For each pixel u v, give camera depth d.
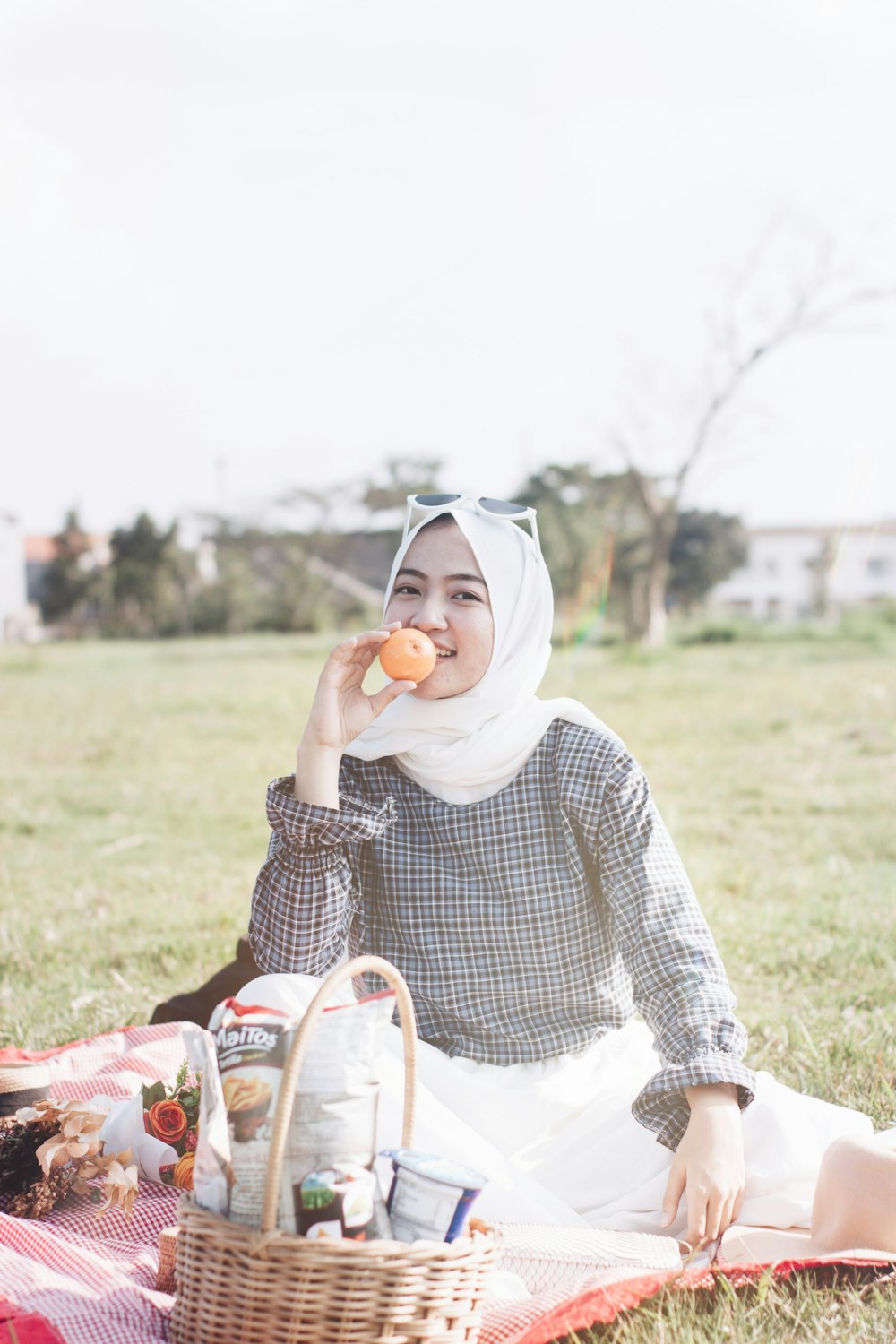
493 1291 2.01
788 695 13.74
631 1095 2.46
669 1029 2.31
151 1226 2.43
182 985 4.36
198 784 9.44
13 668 22.19
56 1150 2.44
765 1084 2.46
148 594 44.12
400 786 2.57
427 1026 2.50
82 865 6.75
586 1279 2.02
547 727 2.54
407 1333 1.70
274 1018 1.82
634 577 32.53
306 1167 1.76
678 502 30.44
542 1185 2.35
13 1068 2.61
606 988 2.52
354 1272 1.67
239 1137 1.77
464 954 2.50
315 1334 1.68
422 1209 1.80
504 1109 2.37
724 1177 2.15
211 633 42.72
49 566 50.44
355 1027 1.80
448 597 2.53
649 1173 2.39
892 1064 3.32
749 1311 2.02
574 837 2.51
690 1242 2.18
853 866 6.48
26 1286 1.96
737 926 5.01
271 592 42.88
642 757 10.28
